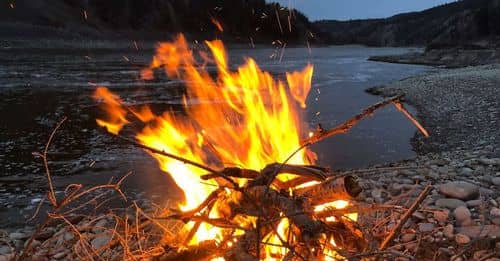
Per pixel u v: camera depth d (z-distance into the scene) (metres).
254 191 2.97
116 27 89.94
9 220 6.42
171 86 25.69
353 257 2.61
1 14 73.31
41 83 24.52
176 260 2.97
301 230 2.76
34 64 36.47
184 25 94.44
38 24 74.69
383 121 15.20
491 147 9.41
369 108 3.20
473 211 4.98
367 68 44.34
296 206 2.89
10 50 54.19
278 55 69.88
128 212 6.25
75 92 21.62
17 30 68.56
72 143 11.68
